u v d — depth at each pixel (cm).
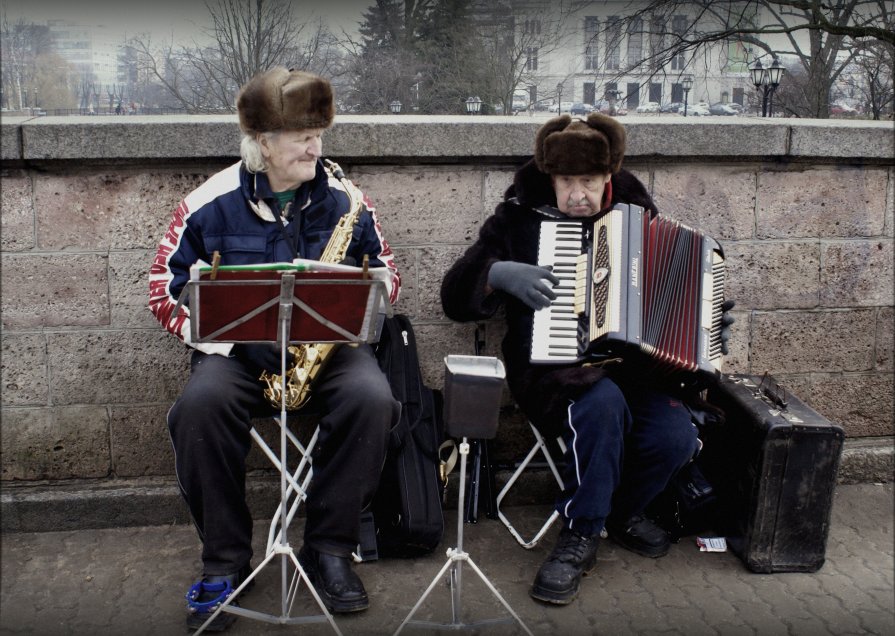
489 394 240
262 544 332
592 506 293
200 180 335
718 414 315
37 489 347
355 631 275
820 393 391
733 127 352
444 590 301
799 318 383
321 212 298
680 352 296
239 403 276
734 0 1355
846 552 333
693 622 285
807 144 357
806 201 373
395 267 335
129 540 337
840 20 1250
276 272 230
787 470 305
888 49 1305
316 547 288
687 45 1399
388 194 349
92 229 334
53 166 327
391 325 329
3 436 345
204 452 269
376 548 319
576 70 1844
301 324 241
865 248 381
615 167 304
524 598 297
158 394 349
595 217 299
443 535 341
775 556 314
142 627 278
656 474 306
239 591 263
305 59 1524
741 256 374
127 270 339
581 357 292
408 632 274
